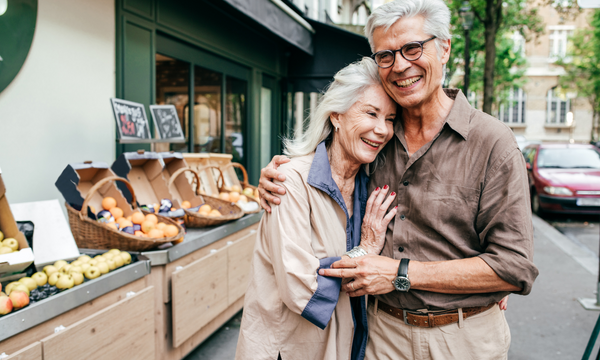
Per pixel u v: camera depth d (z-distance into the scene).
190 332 2.55
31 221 2.08
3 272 1.78
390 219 1.40
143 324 2.13
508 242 1.19
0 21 2.43
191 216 2.94
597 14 21.33
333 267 1.33
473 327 1.34
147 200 3.17
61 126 2.90
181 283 2.45
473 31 12.72
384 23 1.24
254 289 1.42
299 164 1.39
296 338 1.41
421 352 1.37
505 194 1.21
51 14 2.78
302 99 9.50
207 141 5.00
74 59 2.98
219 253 2.89
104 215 2.49
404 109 1.39
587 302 3.86
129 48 3.44
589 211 7.44
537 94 30.58
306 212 1.35
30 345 1.56
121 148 3.41
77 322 1.75
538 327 3.41
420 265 1.28
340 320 1.42
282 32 5.29
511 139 1.24
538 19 12.45
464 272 1.23
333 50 6.82
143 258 2.27
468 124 1.29
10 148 2.57
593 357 2.94
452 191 1.30
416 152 1.34
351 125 1.35
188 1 4.22
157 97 3.94
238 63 5.60
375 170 1.48
